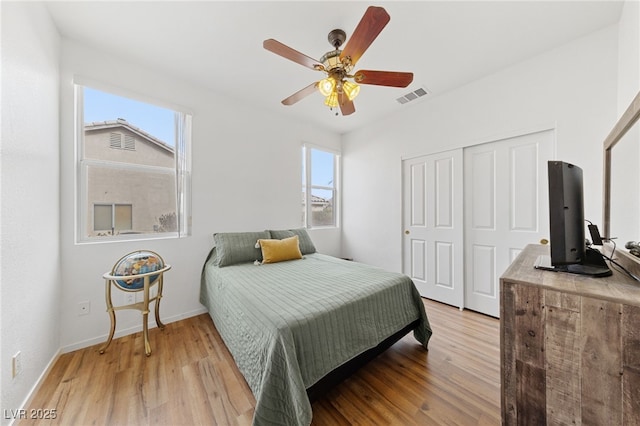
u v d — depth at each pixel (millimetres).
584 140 1964
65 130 1929
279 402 1144
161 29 1851
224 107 2869
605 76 1864
